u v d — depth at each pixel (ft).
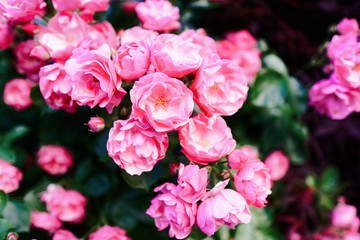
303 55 3.08
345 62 2.28
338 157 3.25
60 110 2.41
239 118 2.67
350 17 3.12
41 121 2.54
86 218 2.48
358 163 3.31
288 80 2.60
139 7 2.28
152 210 2.04
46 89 2.11
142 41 1.94
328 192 2.95
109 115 2.14
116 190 2.48
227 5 2.93
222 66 1.99
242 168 2.01
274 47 3.08
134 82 2.00
